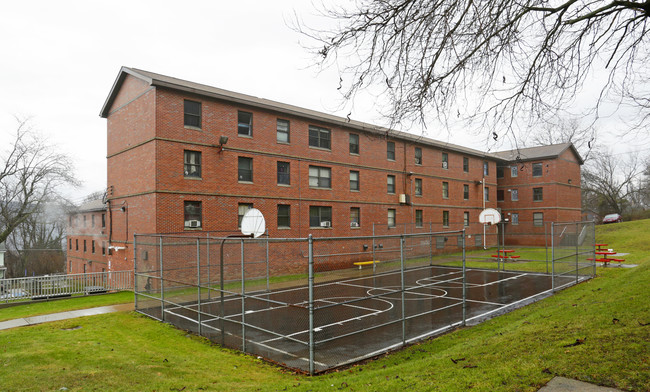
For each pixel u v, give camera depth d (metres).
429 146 35.69
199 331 10.95
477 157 41.69
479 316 12.53
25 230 49.75
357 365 8.16
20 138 35.38
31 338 10.00
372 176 30.14
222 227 21.11
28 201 37.69
